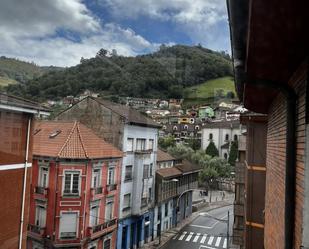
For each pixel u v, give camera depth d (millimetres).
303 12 2389
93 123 21734
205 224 34031
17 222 9203
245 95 5961
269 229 6574
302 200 3449
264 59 3475
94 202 20250
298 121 3812
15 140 8367
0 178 8312
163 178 30031
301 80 3611
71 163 17312
